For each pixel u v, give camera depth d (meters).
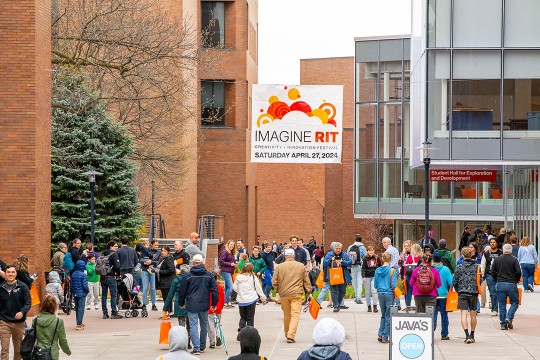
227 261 34.84
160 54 42.22
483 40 43.66
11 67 30.30
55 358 17.02
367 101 75.38
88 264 33.41
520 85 43.50
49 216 32.19
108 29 42.34
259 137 41.50
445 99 43.78
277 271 25.33
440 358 22.39
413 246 30.30
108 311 33.44
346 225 85.00
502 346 24.31
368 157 75.12
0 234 30.09
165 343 23.97
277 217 96.19
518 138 43.47
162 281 30.44
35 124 30.34
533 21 43.50
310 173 95.00
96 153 42.25
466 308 24.89
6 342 19.53
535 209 44.06
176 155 51.16
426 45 43.88
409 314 16.03
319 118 41.47
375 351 23.41
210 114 71.75
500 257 27.64
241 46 71.81
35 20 30.31
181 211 57.28
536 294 38.03
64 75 41.78
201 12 71.81
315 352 11.36
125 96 45.41
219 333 23.80
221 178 71.94
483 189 70.00
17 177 30.27
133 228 43.34
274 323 29.55
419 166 47.47
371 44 75.38
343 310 33.28
